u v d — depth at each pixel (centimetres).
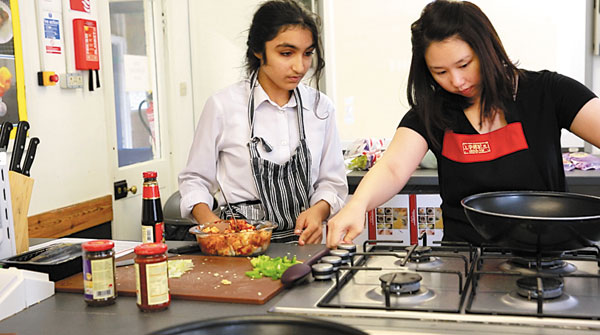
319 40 210
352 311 116
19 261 152
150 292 124
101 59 350
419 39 166
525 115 169
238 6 427
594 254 152
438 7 162
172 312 124
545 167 169
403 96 409
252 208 214
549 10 375
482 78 162
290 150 219
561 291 122
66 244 170
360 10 406
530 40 381
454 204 181
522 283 122
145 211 173
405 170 178
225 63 436
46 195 309
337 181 231
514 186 171
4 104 279
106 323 119
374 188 170
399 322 111
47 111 310
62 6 319
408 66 405
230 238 164
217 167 222
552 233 128
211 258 164
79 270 153
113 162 359
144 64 391
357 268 133
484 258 138
